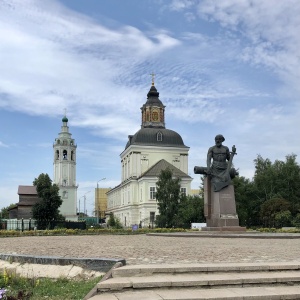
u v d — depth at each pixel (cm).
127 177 9956
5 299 643
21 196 8725
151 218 8562
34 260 1152
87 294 820
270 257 1273
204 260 1187
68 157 11875
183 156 9612
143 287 857
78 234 3781
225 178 2852
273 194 7000
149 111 10075
